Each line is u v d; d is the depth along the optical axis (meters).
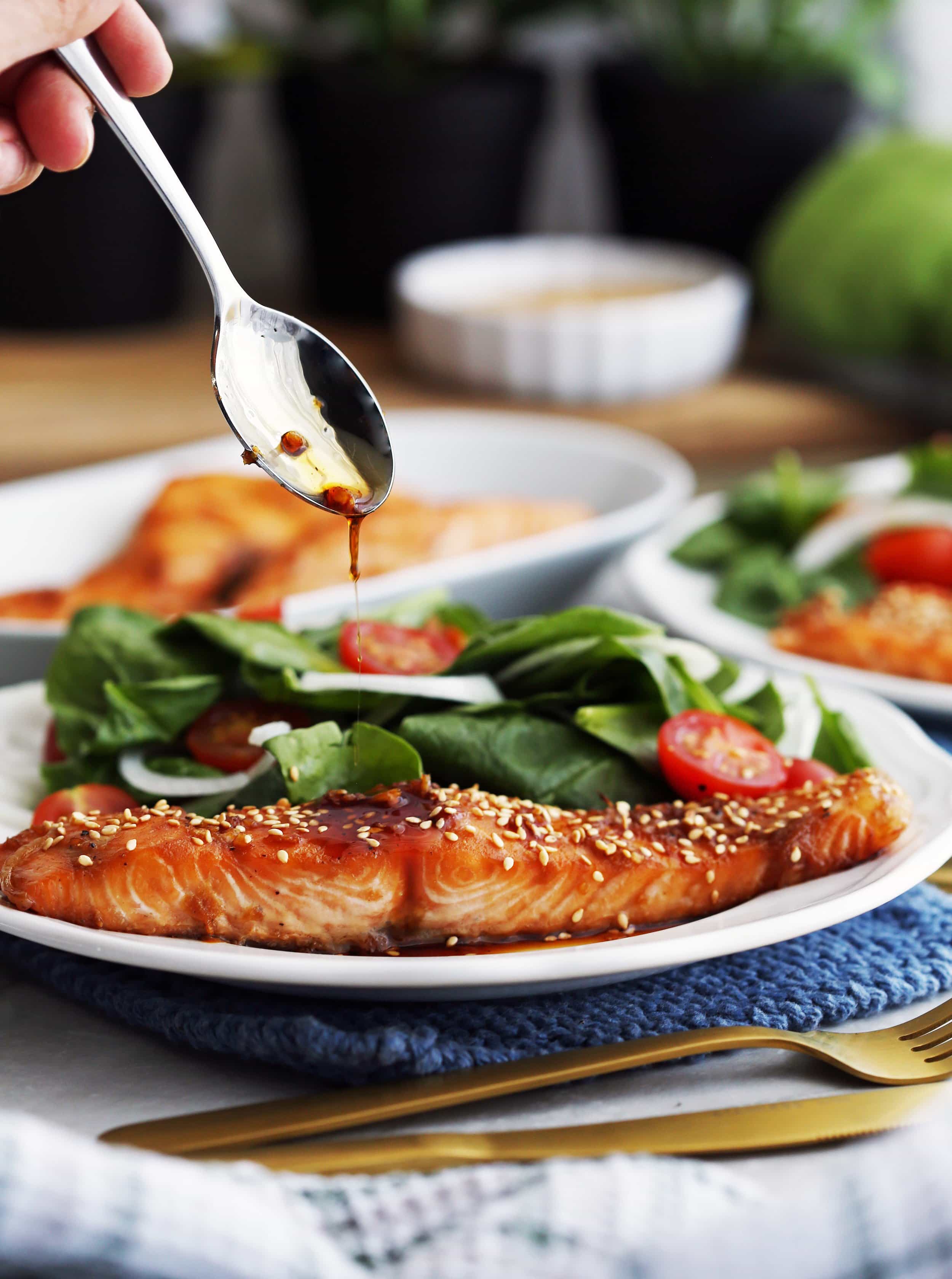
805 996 0.88
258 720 0.95
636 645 0.97
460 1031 0.85
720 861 0.90
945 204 1.44
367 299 1.55
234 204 1.65
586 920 0.90
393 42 1.49
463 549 1.16
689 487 1.21
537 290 1.50
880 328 1.44
